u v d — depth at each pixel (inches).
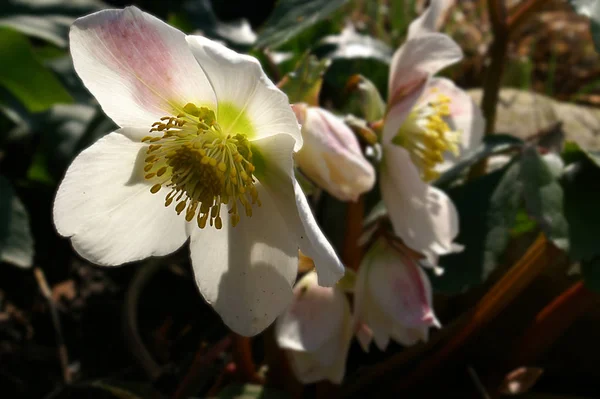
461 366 10.3
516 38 17.3
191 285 12.2
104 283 12.4
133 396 8.2
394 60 7.4
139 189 6.2
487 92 10.6
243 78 5.3
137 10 5.3
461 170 9.2
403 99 7.2
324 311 7.3
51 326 11.6
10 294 12.1
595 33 7.7
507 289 8.7
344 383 9.4
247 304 6.1
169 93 5.9
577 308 8.9
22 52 11.8
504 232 8.7
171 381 10.1
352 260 8.3
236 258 6.2
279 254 6.0
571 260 7.9
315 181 6.8
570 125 12.2
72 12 13.3
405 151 7.2
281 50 11.7
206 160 6.0
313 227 5.0
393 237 7.5
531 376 9.1
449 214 7.6
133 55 5.5
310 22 8.7
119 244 6.1
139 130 6.0
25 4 13.0
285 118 5.4
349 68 11.5
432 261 7.6
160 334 11.3
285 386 8.7
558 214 8.1
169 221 6.3
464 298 10.3
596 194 8.2
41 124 13.2
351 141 6.7
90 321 11.7
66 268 12.6
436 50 7.0
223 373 9.3
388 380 10.2
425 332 7.1
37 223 13.1
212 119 6.1
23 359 11.0
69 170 5.7
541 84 16.4
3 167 13.9
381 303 7.2
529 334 9.5
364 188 6.7
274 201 6.0
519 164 8.7
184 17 13.4
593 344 10.0
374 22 17.3
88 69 5.4
